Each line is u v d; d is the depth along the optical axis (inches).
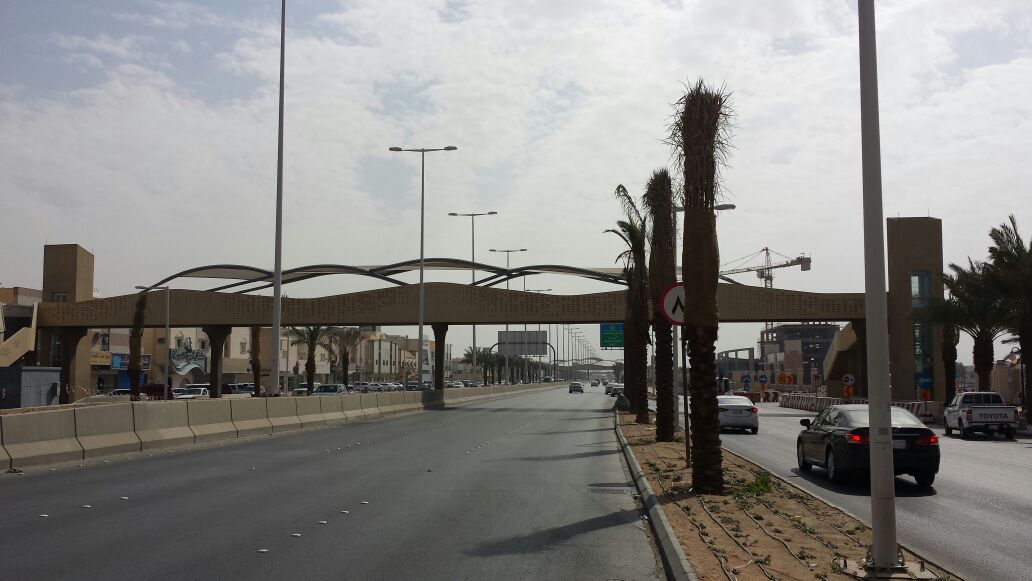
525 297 2332.7
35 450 669.9
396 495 536.7
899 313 2143.2
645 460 738.2
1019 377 2783.0
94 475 631.2
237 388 3331.7
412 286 2368.4
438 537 394.6
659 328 1009.5
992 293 1712.6
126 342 3420.3
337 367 4904.0
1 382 1688.0
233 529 409.4
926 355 2137.1
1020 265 1582.2
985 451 1038.4
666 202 1030.4
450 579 313.4
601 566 338.6
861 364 2246.6
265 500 509.0
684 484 570.6
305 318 2401.6
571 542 387.2
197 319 2429.9
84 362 2751.0
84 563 331.6
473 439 1056.2
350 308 2385.6
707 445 535.5
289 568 326.6
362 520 439.8
